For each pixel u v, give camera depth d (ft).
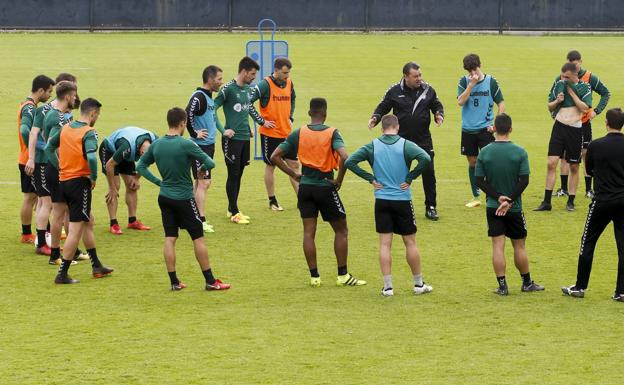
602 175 102.12
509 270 116.67
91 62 319.06
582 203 153.28
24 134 122.21
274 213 147.64
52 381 82.38
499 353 88.53
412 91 140.67
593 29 391.86
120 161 127.03
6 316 99.71
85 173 109.91
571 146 145.59
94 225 139.64
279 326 96.17
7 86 274.98
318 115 108.78
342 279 110.32
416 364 85.87
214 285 108.68
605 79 294.87
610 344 90.68
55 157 114.52
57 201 116.78
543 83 289.33
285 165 110.22
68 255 111.04
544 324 96.37
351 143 206.08
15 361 86.99
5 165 181.68
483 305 102.73
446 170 179.42
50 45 353.51
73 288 109.70
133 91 271.69
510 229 105.70
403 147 104.27
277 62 143.43
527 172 103.71
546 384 81.30
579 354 88.17
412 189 164.66
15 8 387.14
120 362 86.69
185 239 132.26
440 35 390.83
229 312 100.78
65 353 88.99
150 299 105.60
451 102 258.78
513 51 348.59
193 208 107.45
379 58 331.77
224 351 89.30
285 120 145.48
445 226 139.03
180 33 392.47
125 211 148.05
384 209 104.88
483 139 146.82
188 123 134.41
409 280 112.68
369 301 104.47
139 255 123.95
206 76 135.33
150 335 93.71
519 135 215.51
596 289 108.68
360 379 82.48
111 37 377.91
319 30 392.47
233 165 140.87
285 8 391.24
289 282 112.06
